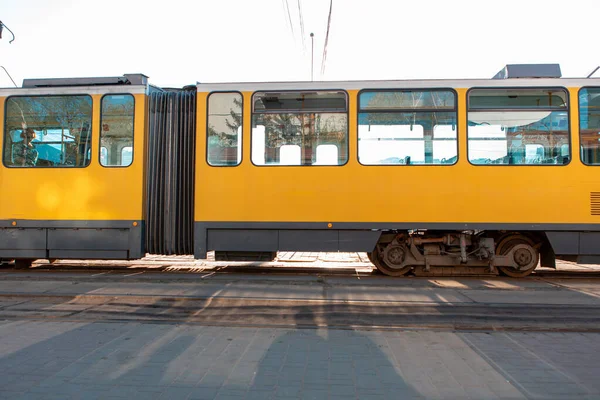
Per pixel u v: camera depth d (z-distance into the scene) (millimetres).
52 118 7254
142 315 5051
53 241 7129
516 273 6988
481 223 6617
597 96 6711
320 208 6793
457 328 4578
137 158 7102
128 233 7062
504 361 3623
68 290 5738
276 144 6906
